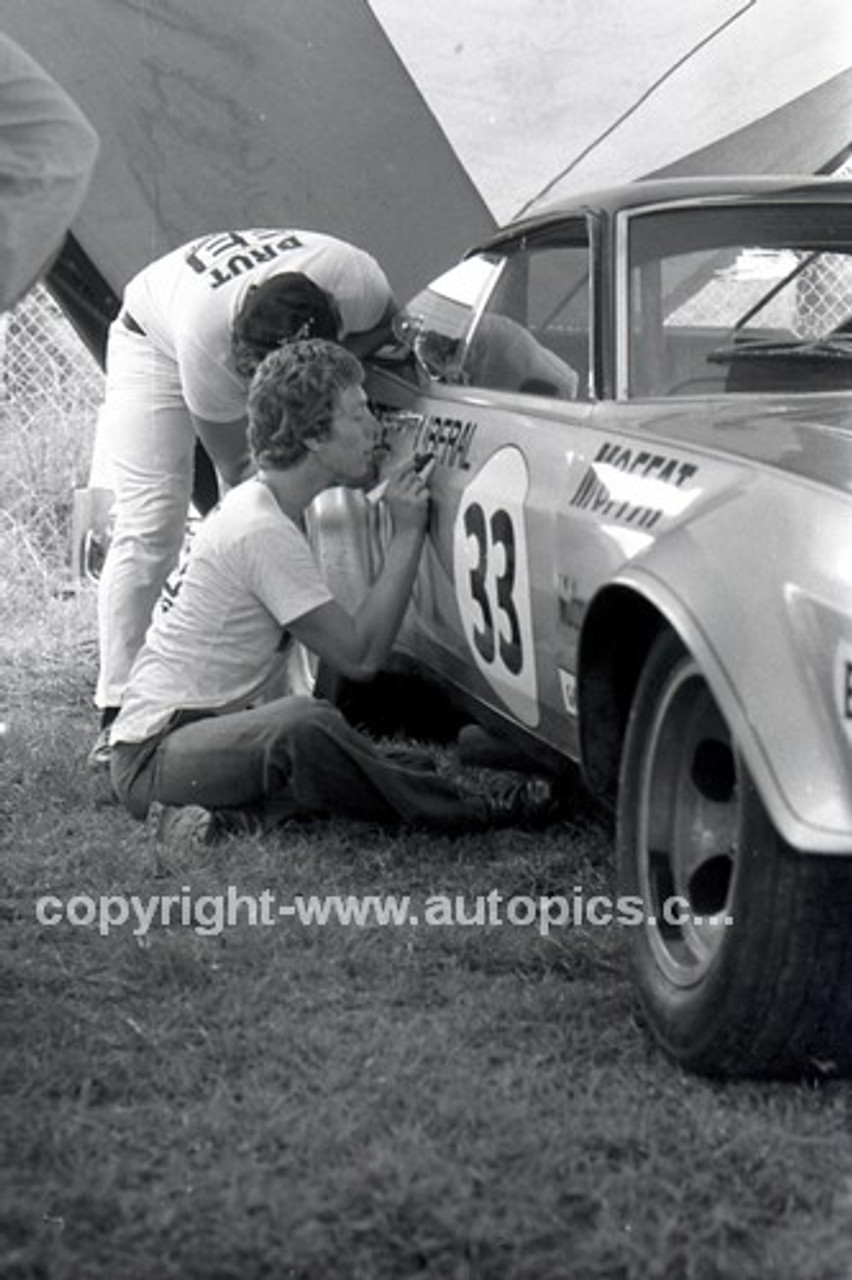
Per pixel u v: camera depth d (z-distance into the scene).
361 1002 5.12
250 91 10.60
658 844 4.87
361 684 7.98
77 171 4.91
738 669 4.30
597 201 6.43
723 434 5.26
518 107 10.86
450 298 7.47
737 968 4.32
